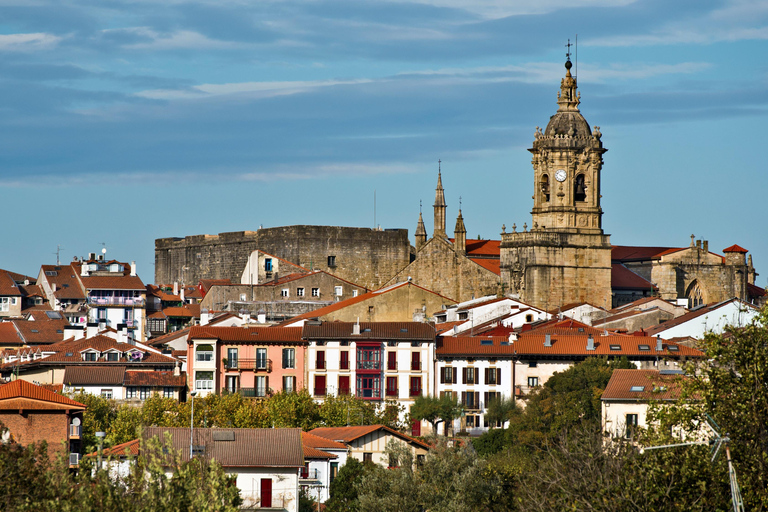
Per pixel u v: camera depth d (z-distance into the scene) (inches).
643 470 4079.7
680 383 4527.6
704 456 4084.6
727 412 4183.1
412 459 6245.1
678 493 4015.8
